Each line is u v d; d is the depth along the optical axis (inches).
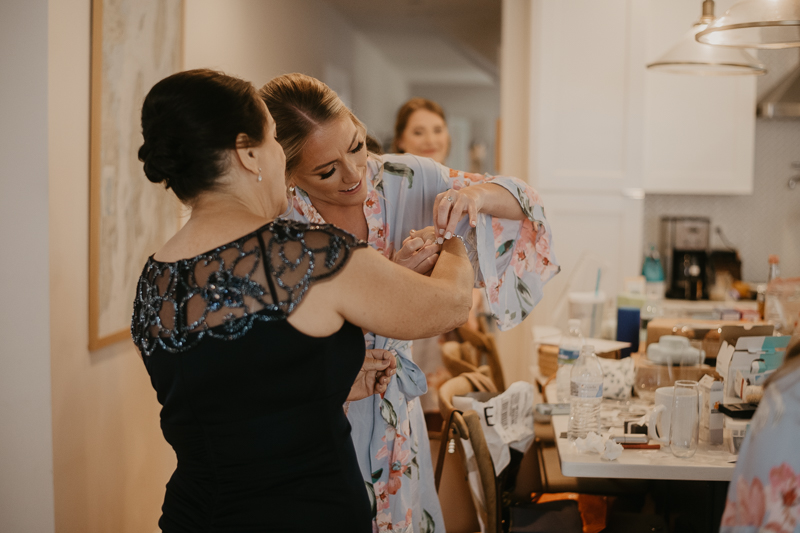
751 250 173.8
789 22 68.0
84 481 82.3
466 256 49.5
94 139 81.9
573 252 153.0
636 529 77.0
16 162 72.2
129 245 93.8
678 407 64.5
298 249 40.3
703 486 68.0
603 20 149.2
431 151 136.0
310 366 40.1
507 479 84.8
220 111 40.9
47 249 72.7
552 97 151.0
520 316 63.0
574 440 70.1
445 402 77.7
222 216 41.9
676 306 147.3
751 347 71.4
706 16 97.5
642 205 159.9
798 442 36.3
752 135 158.6
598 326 108.3
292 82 54.7
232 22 142.0
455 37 272.5
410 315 41.5
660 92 159.2
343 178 56.5
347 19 245.6
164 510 44.1
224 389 39.6
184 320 40.2
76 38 77.9
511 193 59.6
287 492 41.1
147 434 102.6
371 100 299.1
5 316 73.2
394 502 61.0
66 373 77.4
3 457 74.5
